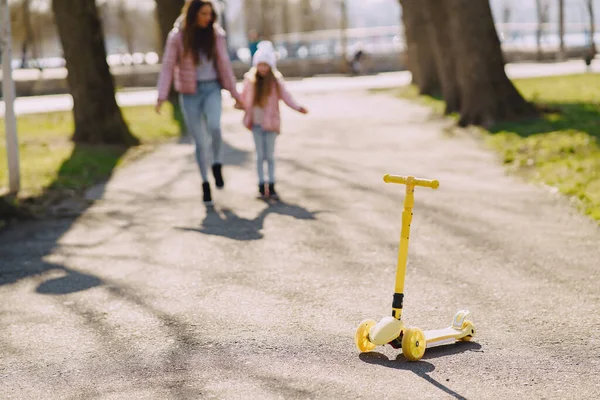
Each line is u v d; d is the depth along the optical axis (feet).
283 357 16.24
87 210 32.45
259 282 21.79
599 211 28.25
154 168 42.73
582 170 35.42
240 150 48.26
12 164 35.27
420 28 84.12
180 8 85.40
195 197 34.45
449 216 29.25
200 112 32.37
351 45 167.73
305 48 169.07
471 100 54.13
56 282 22.66
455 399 13.85
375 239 26.16
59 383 15.42
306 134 54.95
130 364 16.22
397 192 33.96
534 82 92.07
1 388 15.29
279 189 35.58
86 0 50.80
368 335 16.29
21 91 122.62
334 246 25.43
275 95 32.83
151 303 20.33
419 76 85.25
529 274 21.89
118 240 27.37
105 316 19.45
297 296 20.44
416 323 18.17
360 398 13.98
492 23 53.93
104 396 14.64
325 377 15.05
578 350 16.20
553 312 18.70
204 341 17.38
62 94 124.06
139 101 92.02
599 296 19.81
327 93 96.22
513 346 16.56
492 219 28.53
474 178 36.65
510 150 42.27
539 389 14.25
